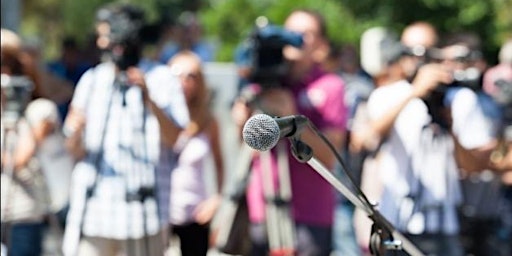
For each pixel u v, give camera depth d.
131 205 5.88
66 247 5.97
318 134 4.02
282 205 6.12
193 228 7.30
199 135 7.34
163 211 6.19
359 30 13.32
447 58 6.66
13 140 6.15
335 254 9.07
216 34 18.06
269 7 17.38
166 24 11.84
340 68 11.58
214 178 7.66
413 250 4.74
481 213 7.78
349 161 7.70
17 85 6.14
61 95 9.80
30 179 6.33
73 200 5.96
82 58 11.26
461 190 7.71
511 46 8.54
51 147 6.43
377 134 6.31
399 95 6.28
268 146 3.51
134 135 5.93
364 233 7.39
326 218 6.21
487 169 6.86
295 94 6.28
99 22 6.05
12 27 8.16
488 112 7.48
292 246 6.13
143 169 5.93
